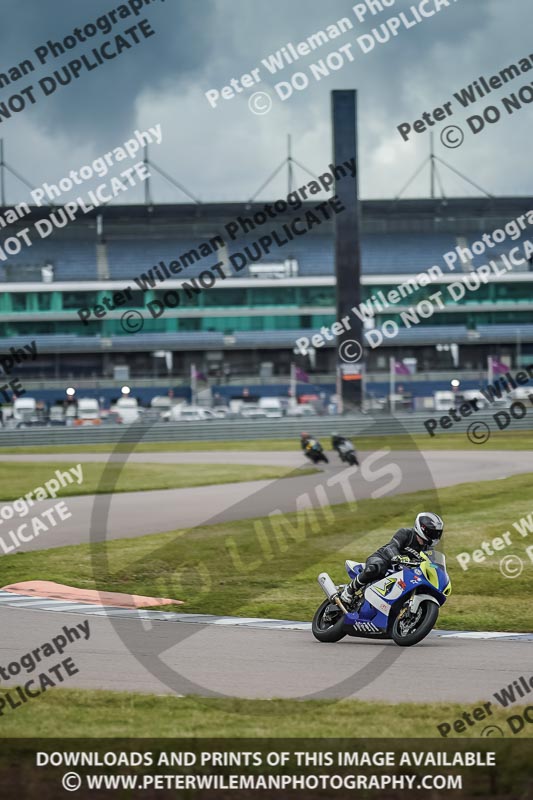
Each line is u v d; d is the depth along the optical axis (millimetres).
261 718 25109
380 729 23594
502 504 80688
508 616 45562
